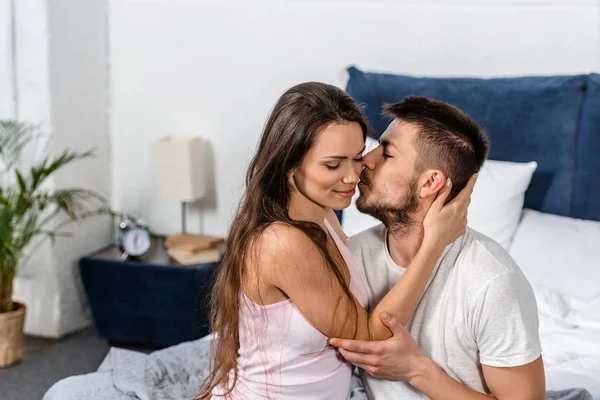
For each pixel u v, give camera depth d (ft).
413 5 11.46
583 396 6.62
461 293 5.16
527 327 5.01
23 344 12.66
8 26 12.12
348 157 4.99
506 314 4.99
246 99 12.66
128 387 7.30
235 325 5.43
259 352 5.34
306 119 4.91
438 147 5.11
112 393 7.29
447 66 11.44
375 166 5.33
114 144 13.60
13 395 10.93
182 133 13.12
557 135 10.19
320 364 5.32
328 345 5.29
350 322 5.08
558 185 10.18
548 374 7.51
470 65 11.34
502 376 5.08
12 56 12.18
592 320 8.14
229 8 12.46
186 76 12.92
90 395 7.22
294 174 5.10
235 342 5.50
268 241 5.00
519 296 5.02
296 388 5.30
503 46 11.13
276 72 12.40
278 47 12.30
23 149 12.44
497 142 10.41
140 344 12.78
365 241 5.79
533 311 5.09
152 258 12.44
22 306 12.09
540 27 10.93
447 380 5.15
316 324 5.11
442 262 5.25
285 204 5.16
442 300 5.25
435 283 5.27
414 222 5.33
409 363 5.09
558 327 8.21
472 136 5.16
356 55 11.89
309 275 4.99
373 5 11.66
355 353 5.10
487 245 5.25
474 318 5.09
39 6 11.94
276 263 4.98
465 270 5.17
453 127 5.14
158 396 7.24
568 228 9.43
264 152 5.08
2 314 11.60
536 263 9.02
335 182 5.01
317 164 4.96
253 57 12.48
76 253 13.07
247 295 5.21
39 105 12.22
